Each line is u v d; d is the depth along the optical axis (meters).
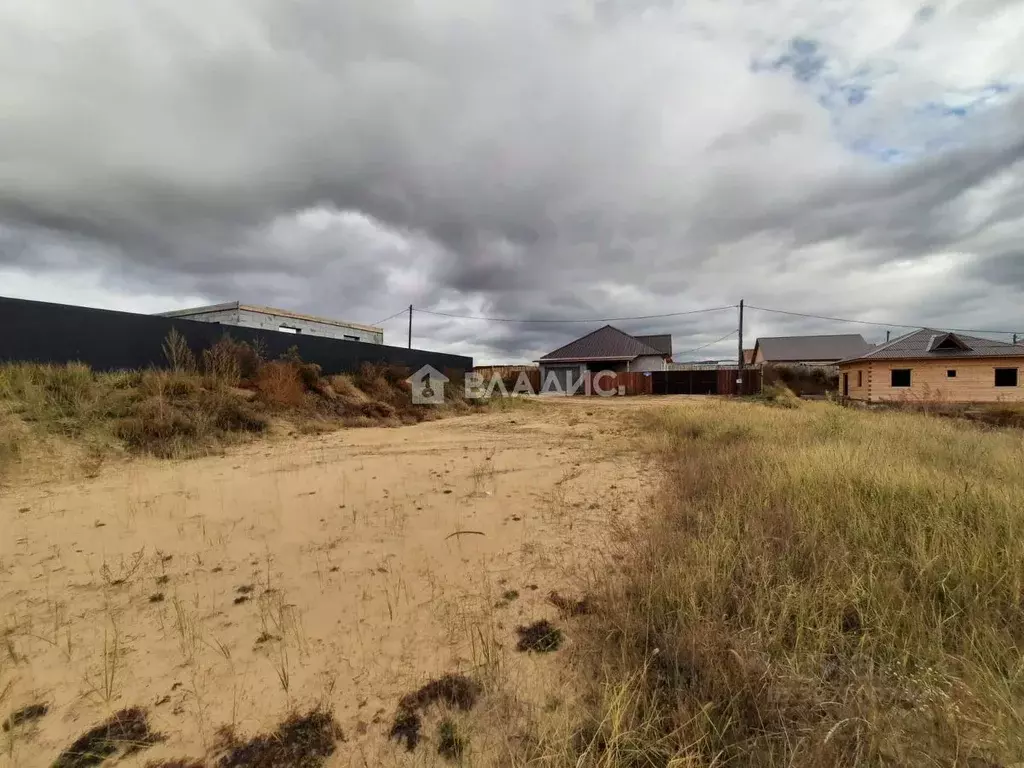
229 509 4.56
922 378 19.48
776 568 2.80
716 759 1.56
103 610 2.72
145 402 8.12
